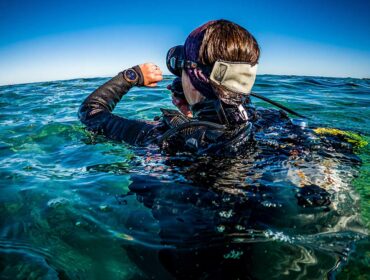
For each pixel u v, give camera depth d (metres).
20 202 0.66
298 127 0.83
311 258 0.42
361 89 2.97
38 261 0.48
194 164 0.61
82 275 0.45
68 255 0.49
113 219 0.55
